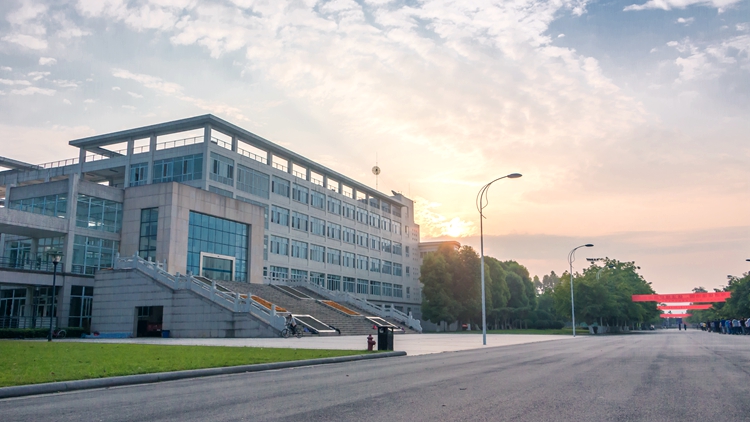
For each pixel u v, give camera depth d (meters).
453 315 81.25
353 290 91.25
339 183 89.94
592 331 74.44
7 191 53.91
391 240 104.81
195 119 61.56
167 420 7.74
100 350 21.47
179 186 50.34
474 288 83.12
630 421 7.47
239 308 39.41
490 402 9.12
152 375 12.91
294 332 39.94
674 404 8.90
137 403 9.39
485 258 94.81
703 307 133.25
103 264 50.91
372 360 19.84
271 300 50.44
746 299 75.81
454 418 7.71
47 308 46.50
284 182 75.50
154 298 42.88
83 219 49.59
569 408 8.52
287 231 75.06
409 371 15.08
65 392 10.99
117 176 71.25
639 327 149.50
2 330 38.50
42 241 49.72
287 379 13.16
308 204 80.50
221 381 12.88
